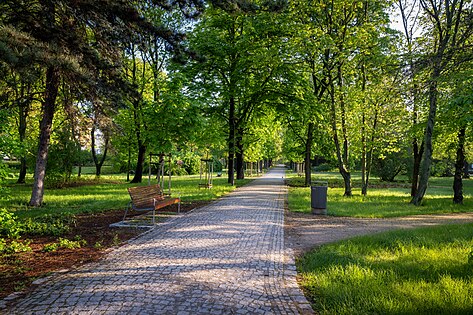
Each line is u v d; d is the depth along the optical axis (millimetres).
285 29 19797
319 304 3904
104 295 4066
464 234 7715
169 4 9352
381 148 20328
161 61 26188
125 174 47844
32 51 6926
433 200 17297
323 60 19266
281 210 12164
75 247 6457
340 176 45094
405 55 10961
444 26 14422
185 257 5816
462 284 4277
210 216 10312
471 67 9352
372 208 13234
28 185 22875
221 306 3799
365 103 18297
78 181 26609
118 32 9438
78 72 8008
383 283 4422
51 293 4141
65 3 8438
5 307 3730
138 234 7719
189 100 11805
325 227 9227
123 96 10320
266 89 21188
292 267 5398
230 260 5676
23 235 7457
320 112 20375
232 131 23562
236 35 21719
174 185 23875
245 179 33188
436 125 15898
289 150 33906
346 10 18016
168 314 3557
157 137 11539
